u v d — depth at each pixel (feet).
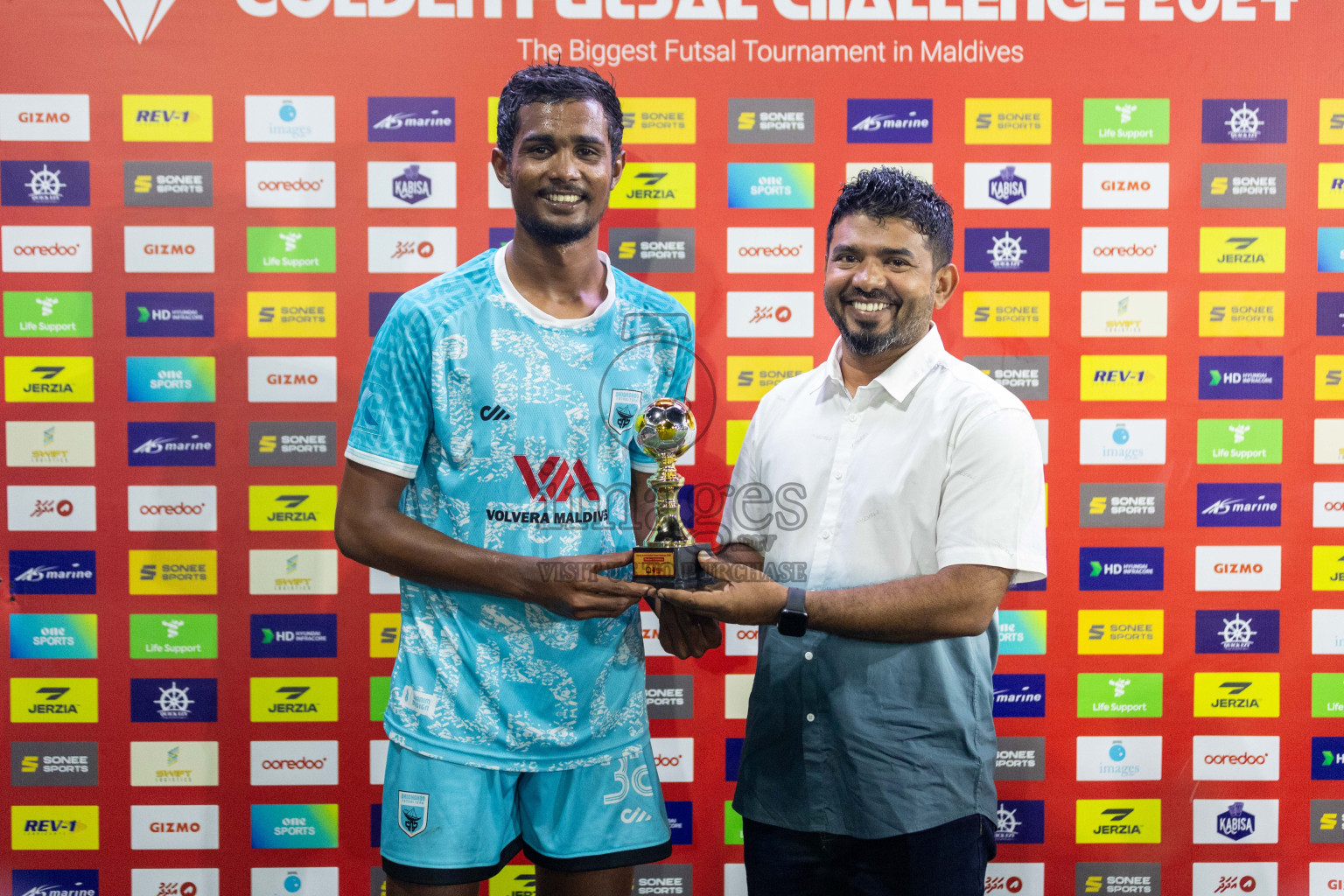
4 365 6.11
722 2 6.08
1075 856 6.39
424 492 4.80
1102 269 6.18
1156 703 6.33
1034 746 6.35
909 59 6.11
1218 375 6.22
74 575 6.19
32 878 6.28
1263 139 6.14
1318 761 6.35
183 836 6.30
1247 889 6.40
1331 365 6.22
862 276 4.35
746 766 4.92
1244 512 6.26
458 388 4.61
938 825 4.42
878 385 4.64
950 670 4.56
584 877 4.85
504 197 6.12
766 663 4.82
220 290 6.12
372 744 6.30
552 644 4.69
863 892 4.57
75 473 6.16
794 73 6.10
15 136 6.02
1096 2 6.08
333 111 6.06
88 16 5.99
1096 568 6.29
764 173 6.14
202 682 6.25
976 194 6.15
